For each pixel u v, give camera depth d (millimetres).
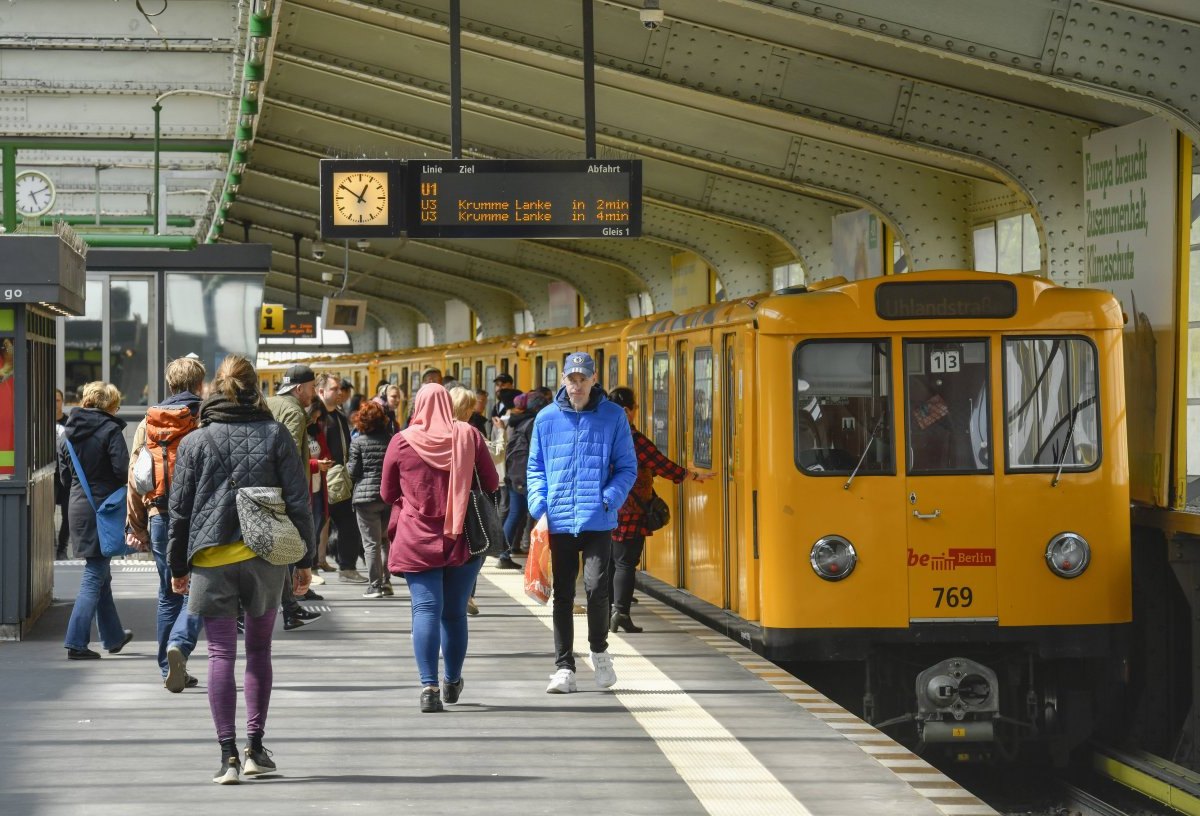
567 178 19906
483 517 12367
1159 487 17078
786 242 28500
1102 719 15344
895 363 14695
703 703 12828
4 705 12664
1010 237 22719
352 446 19594
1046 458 14758
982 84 19594
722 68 21266
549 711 12500
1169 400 17000
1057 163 20109
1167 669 17250
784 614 14602
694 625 17297
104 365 25750
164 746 11172
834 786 10125
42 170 41781
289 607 16922
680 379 19641
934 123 20406
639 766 10648
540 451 13188
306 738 11469
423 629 12344
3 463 15961
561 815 9359
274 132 33469
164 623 13414
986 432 14719
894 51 19438
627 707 12648
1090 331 14812
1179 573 16766
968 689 14875
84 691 13273
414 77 25656
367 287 63781
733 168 24844
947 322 14711
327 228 19750
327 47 25562
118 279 25766
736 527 16375
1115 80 15969
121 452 14844
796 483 14641
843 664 15227
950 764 17047
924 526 14617
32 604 16797
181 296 25891
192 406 13430
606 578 13297
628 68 21531
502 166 19859
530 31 21484
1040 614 14625
